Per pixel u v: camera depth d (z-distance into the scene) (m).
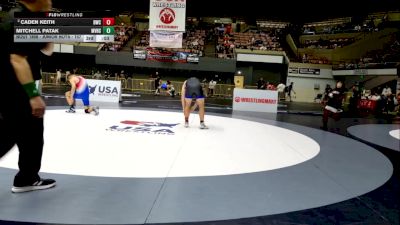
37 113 2.65
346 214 2.95
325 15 38.59
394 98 18.73
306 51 33.47
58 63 32.00
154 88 27.55
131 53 30.19
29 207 2.74
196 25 42.12
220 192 3.39
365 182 4.03
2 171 3.73
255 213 2.88
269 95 14.50
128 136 6.23
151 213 2.75
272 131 8.27
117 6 39.38
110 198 3.04
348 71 27.30
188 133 7.02
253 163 4.72
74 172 3.79
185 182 3.65
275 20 42.50
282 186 3.70
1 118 2.45
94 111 9.30
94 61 32.09
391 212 3.04
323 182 3.95
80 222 2.51
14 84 2.51
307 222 2.74
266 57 30.91
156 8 14.27
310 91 30.11
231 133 7.45
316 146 6.44
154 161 4.49
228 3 37.62
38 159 3.11
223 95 28.80
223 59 30.31
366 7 33.97
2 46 2.51
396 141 7.74
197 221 2.65
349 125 10.80
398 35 29.09
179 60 30.11
